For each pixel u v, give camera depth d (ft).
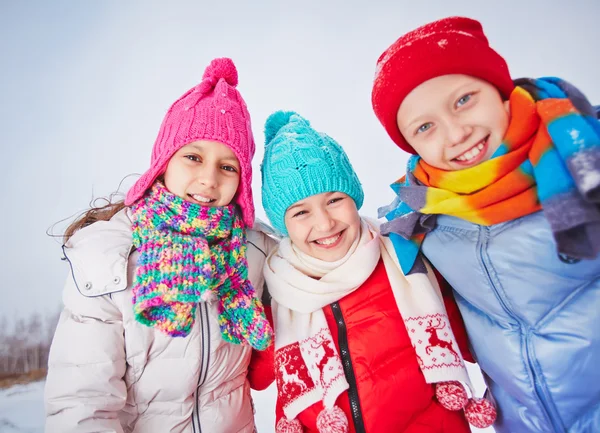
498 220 2.85
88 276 3.22
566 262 2.68
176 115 3.64
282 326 3.88
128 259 3.38
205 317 3.59
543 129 2.59
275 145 4.12
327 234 3.84
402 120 3.14
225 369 3.71
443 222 3.32
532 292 2.85
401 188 3.50
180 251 3.21
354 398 3.43
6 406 7.66
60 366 3.13
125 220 3.65
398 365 3.49
